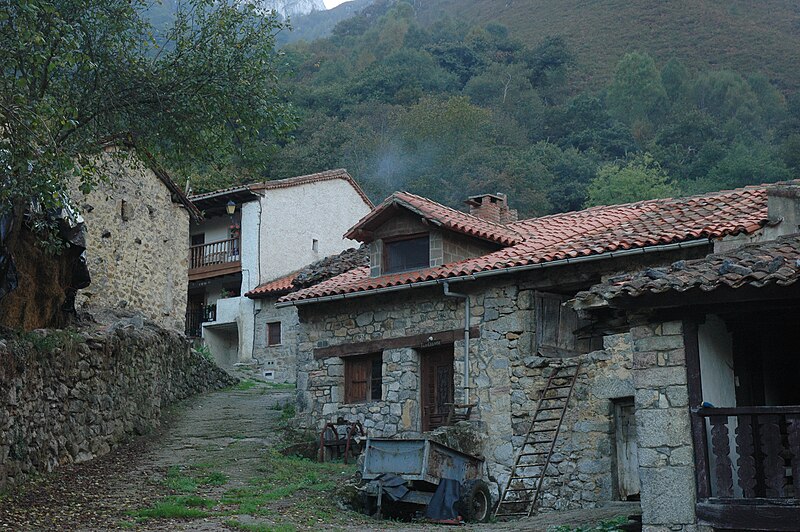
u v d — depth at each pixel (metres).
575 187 52.22
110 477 13.10
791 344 9.91
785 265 8.29
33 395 12.70
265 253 30.41
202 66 13.56
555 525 11.48
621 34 113.50
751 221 13.48
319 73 70.69
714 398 9.07
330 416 17.20
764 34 109.44
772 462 8.21
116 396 15.96
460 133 53.44
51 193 11.07
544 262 14.57
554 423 14.28
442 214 16.70
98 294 20.67
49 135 10.91
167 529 10.13
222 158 14.71
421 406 16.28
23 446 12.16
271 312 29.83
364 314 17.16
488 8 136.00
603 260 14.47
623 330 14.40
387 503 12.91
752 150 61.16
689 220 14.73
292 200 31.45
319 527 10.91
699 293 8.51
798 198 13.37
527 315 15.11
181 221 24.22
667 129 65.94
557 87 81.12
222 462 14.68
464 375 15.46
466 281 15.72
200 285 32.72
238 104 13.86
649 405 8.92
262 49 14.05
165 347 19.95
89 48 12.91
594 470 13.68
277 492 12.70
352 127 53.03
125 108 13.48
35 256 14.90
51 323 15.71
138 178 22.38
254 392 23.12
